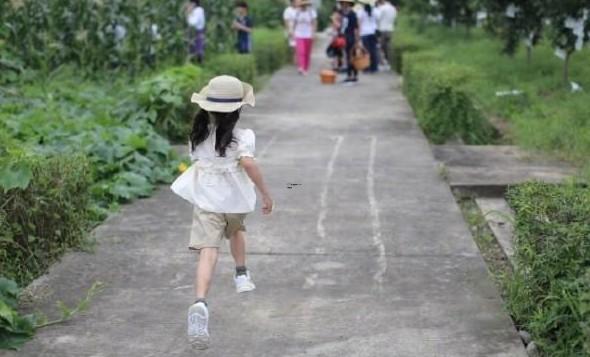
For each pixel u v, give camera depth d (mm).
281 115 15383
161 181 9953
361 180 10055
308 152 11773
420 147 12062
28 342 5633
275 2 40156
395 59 23750
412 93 15977
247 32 22734
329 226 8219
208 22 21734
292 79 22219
